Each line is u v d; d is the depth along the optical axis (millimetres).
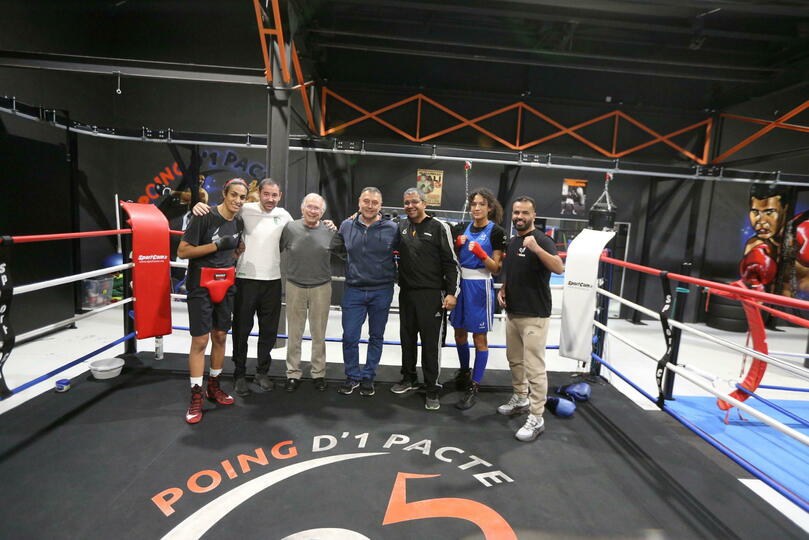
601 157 6238
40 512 1629
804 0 3516
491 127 6180
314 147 5105
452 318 2828
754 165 6230
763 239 6203
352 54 5945
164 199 6102
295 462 2041
